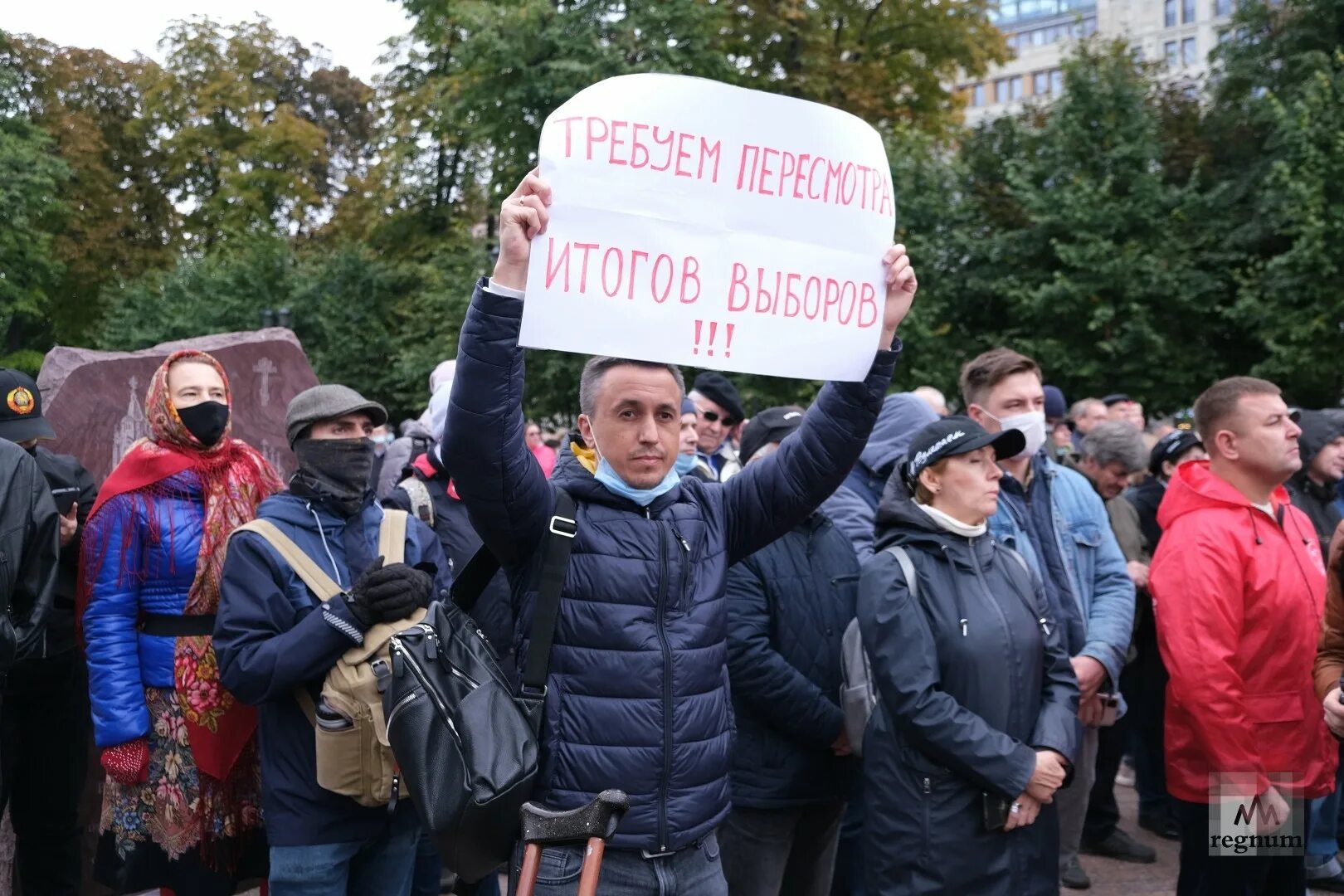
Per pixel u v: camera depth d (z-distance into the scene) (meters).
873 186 2.42
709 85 2.23
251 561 2.94
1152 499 5.25
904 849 2.76
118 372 4.71
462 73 20.23
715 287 2.25
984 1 21.23
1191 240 15.89
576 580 2.22
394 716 2.09
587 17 17.64
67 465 3.93
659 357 2.21
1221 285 15.27
